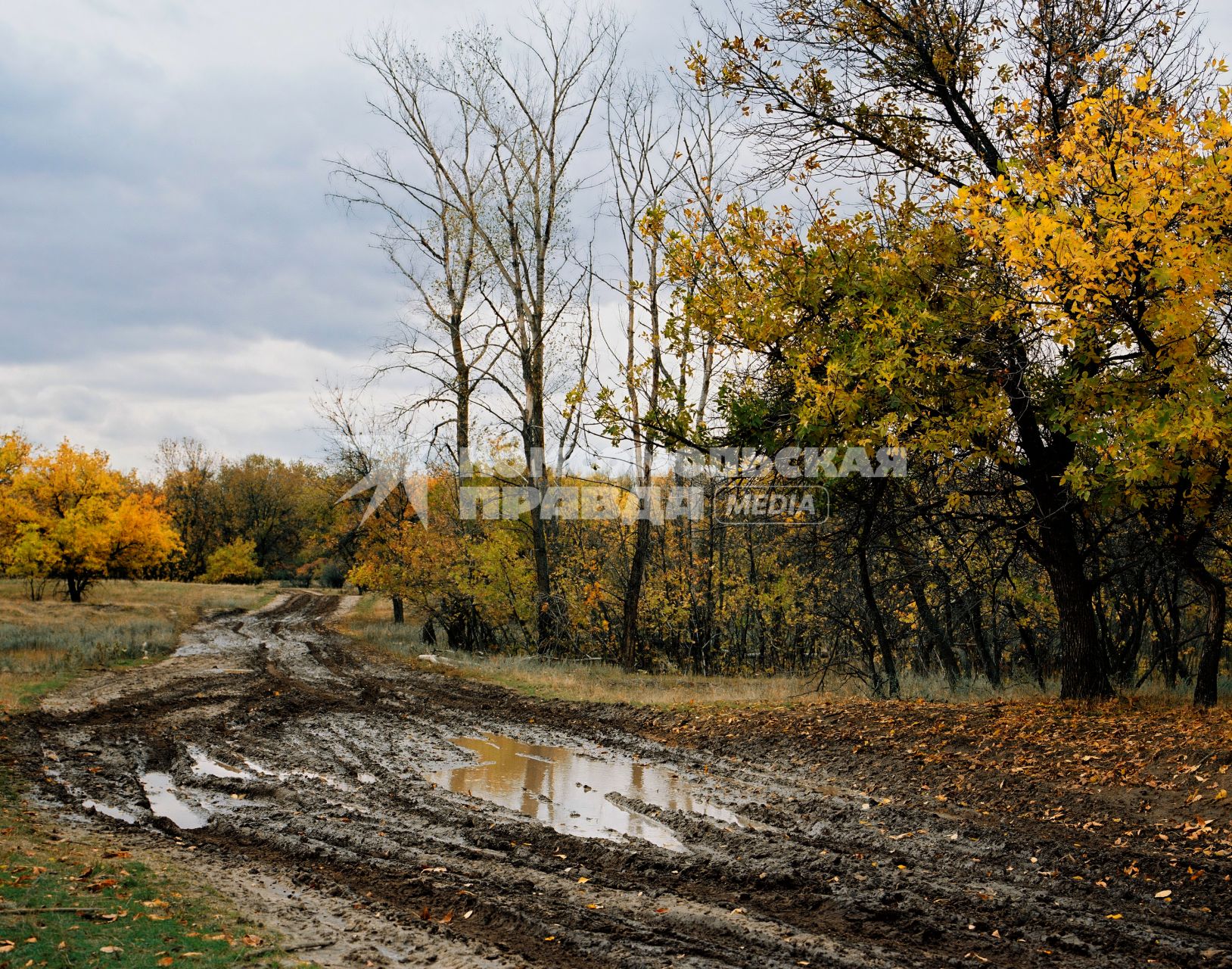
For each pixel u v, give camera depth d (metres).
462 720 16.94
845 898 7.02
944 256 12.14
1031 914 6.66
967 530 15.59
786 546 22.89
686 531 29.53
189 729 15.53
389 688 21.69
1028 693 16.69
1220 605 12.76
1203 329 9.66
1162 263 8.92
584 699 18.86
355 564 50.84
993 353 11.84
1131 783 9.66
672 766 12.72
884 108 14.91
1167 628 21.05
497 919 6.56
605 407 15.71
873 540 15.56
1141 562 15.04
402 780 11.60
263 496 89.06
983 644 20.84
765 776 11.91
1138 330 9.81
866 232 12.97
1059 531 14.05
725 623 28.61
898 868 7.84
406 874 7.68
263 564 89.31
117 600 51.16
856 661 22.45
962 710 13.68
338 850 8.41
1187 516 13.87
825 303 12.89
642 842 8.74
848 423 11.78
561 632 29.17
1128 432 9.72
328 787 11.34
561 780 11.91
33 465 47.19
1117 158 9.33
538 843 8.77
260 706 18.23
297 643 34.53
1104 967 5.76
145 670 23.75
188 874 7.27
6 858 7.15
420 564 34.31
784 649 29.50
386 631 40.78
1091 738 11.30
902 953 5.98
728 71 14.89
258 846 8.72
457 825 9.40
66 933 5.43
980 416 11.45
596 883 7.48
